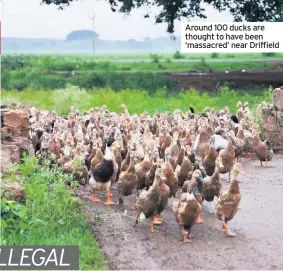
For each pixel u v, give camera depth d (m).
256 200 15.34
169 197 13.80
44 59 52.78
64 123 22.11
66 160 15.29
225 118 23.56
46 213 11.80
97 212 13.78
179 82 44.00
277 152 22.70
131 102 34.69
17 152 13.02
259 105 24.77
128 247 11.64
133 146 17.16
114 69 51.47
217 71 48.72
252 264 10.84
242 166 19.98
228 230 12.41
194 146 17.39
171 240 12.12
